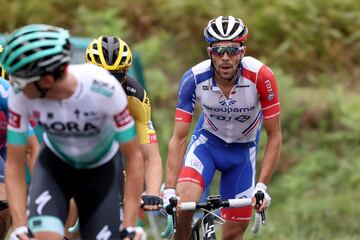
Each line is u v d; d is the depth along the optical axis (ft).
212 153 57.41
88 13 121.90
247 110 54.34
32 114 38.60
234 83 53.06
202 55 127.13
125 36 121.39
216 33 50.14
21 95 38.04
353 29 125.29
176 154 53.11
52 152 41.09
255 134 57.62
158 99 116.88
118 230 39.50
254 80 52.60
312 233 90.53
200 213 62.34
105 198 40.34
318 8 125.29
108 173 41.16
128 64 50.90
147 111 52.01
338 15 124.88
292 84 116.88
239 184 57.93
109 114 38.58
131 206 39.27
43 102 37.93
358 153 106.93
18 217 38.81
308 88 120.57
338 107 112.78
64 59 36.52
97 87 37.91
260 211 48.62
